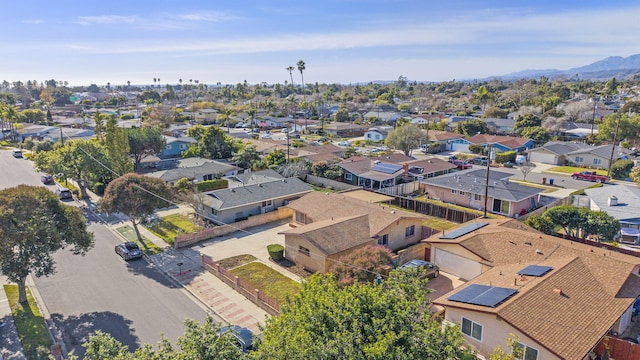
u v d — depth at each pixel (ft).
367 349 40.91
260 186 156.87
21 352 71.87
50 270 87.40
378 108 534.78
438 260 106.01
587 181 200.75
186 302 90.99
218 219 141.49
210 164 202.08
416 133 259.60
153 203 121.80
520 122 332.39
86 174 174.70
